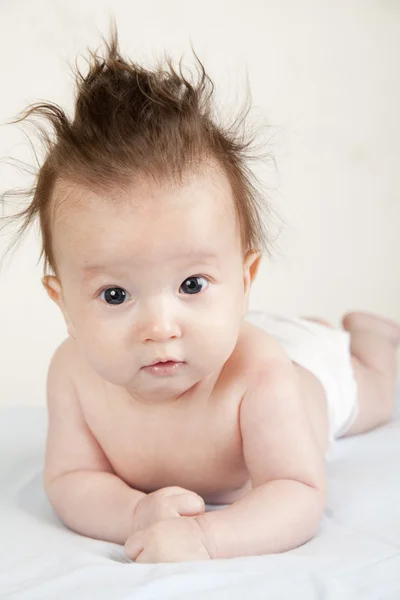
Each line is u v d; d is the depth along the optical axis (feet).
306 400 5.04
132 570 3.39
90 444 4.54
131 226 3.67
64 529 4.23
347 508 4.29
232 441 4.29
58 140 4.04
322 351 5.78
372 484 4.54
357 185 9.99
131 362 3.79
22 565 3.56
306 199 9.79
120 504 4.09
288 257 9.80
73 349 4.64
